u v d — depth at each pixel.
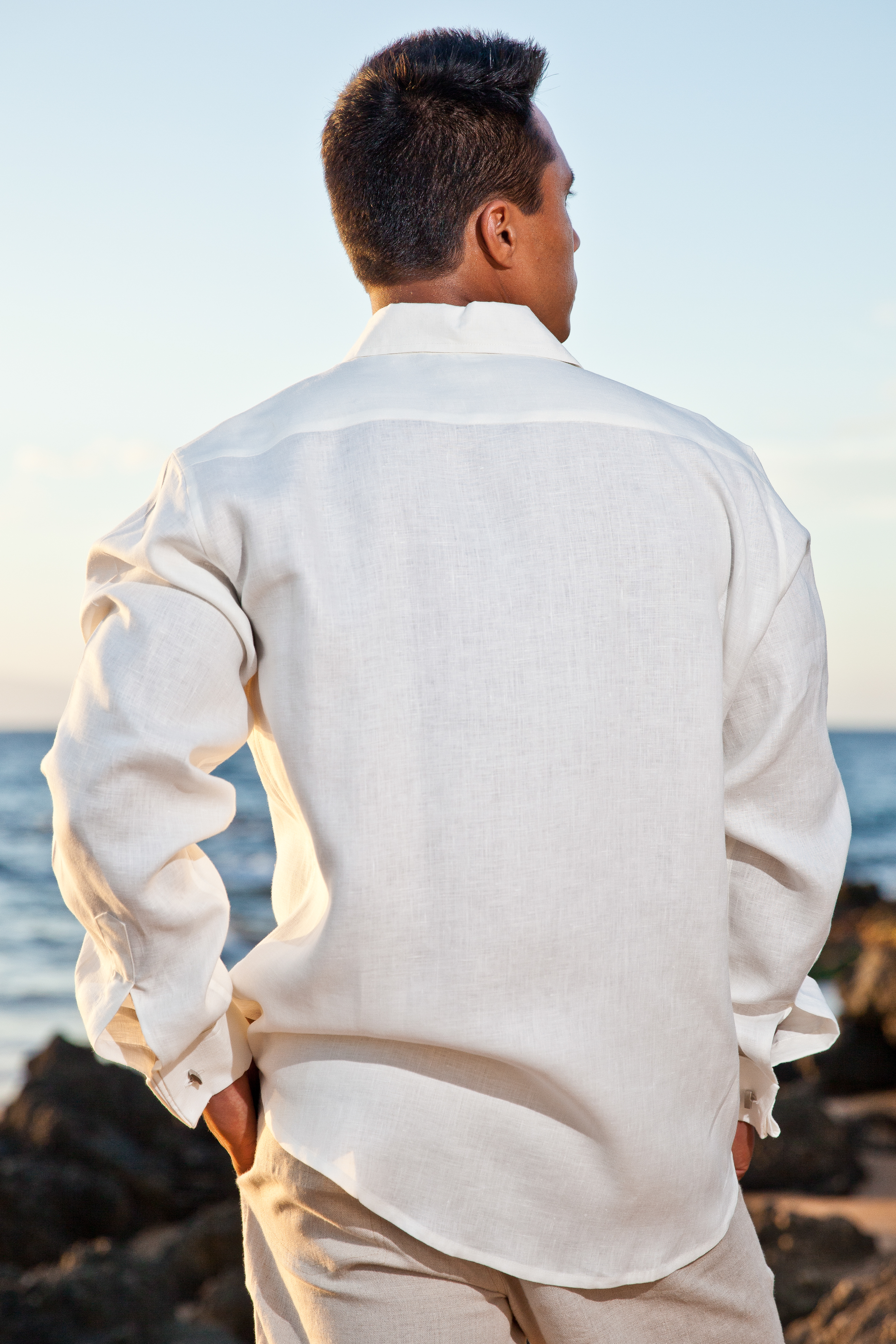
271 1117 1.12
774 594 1.14
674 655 1.07
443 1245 1.06
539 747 1.03
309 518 1.05
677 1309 1.15
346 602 1.04
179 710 1.06
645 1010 1.06
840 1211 5.94
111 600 1.13
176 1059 1.14
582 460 1.08
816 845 1.20
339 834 1.02
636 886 1.05
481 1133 1.05
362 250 1.20
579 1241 1.08
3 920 24.17
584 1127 1.05
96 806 1.06
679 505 1.10
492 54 1.18
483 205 1.18
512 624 1.04
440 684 1.03
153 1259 4.33
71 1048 8.23
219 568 1.08
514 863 1.02
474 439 1.09
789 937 1.21
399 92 1.17
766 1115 1.29
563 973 1.03
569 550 1.06
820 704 1.20
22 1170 6.66
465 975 1.02
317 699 1.03
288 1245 1.13
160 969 1.12
